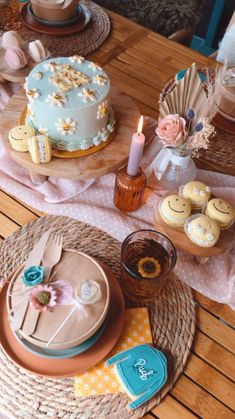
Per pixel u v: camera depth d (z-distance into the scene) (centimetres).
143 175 88
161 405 69
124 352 72
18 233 86
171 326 77
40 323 67
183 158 89
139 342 74
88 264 74
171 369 72
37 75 86
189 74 89
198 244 79
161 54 131
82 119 84
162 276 73
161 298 80
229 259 88
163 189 96
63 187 95
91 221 89
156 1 174
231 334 79
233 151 106
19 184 95
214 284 84
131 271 73
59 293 69
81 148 88
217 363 75
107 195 95
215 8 210
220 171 102
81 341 66
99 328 71
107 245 87
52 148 87
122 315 74
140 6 174
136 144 80
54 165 87
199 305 82
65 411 67
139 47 131
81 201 93
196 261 87
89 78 88
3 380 69
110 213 90
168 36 172
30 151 85
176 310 79
